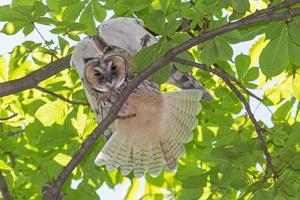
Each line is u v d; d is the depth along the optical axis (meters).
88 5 11.47
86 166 12.27
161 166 10.96
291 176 10.02
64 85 12.41
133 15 11.91
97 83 10.90
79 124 11.15
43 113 11.78
